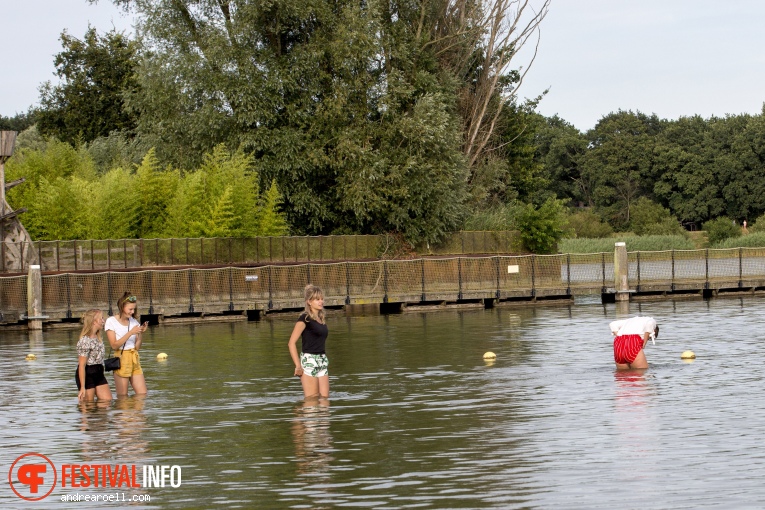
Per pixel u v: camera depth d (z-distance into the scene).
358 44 44.41
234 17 44.06
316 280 38.88
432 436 12.80
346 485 10.41
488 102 55.94
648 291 42.38
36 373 20.42
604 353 21.41
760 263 47.25
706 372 17.89
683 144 118.19
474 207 53.94
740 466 10.77
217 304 35.97
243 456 11.91
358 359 21.55
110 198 39.09
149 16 44.94
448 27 52.25
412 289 40.50
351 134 43.72
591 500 9.61
